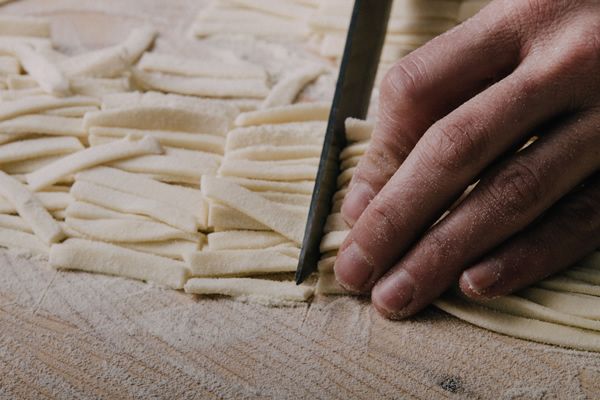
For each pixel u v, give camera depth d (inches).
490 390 49.3
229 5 90.0
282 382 49.3
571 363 51.2
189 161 64.1
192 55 83.0
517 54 51.1
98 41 84.7
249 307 54.7
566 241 52.1
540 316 53.3
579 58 46.5
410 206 49.5
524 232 51.9
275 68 81.7
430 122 53.4
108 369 49.5
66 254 56.4
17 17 84.4
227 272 56.4
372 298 53.4
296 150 64.9
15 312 53.2
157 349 51.1
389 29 81.2
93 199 60.4
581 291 54.6
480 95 48.6
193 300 55.1
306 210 60.4
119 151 63.3
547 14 48.8
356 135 65.4
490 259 51.2
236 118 69.9
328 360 50.9
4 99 71.4
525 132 48.5
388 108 53.4
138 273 56.2
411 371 50.4
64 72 75.5
